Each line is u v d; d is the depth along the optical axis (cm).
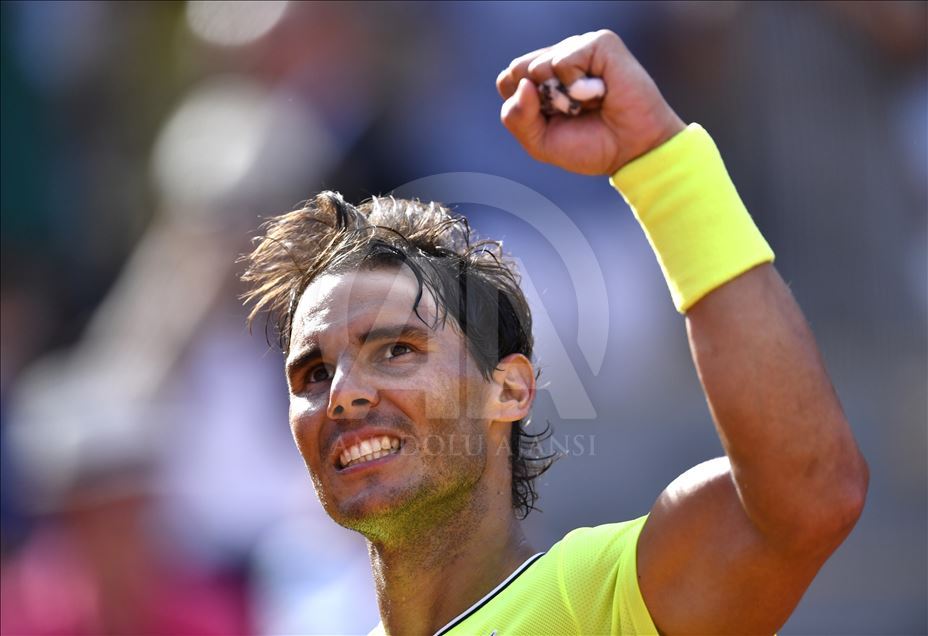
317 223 1137
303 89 2172
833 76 2030
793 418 801
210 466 1688
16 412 2075
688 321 837
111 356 1850
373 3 2197
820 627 1859
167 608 1611
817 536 816
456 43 2169
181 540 1641
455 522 1000
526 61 865
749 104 2044
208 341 1745
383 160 2130
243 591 1669
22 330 2708
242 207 1864
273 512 1711
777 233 2003
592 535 957
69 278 2852
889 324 1970
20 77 2970
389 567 1011
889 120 2039
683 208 838
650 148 851
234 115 2130
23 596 1827
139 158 2944
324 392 998
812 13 2045
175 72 2808
